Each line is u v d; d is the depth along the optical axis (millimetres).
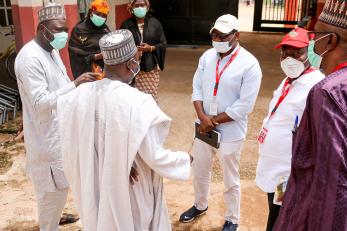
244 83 2596
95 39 4172
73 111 1851
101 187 1803
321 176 1113
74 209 3316
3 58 7871
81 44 4164
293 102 2014
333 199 1097
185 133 4980
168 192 3635
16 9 6023
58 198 2676
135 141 1697
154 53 4793
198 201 3156
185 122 5332
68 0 5578
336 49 1249
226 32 2506
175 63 8914
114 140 1735
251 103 2615
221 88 2662
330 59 1282
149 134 1732
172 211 3324
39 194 2654
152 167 1797
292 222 1254
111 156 1755
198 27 10922
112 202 1795
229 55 2631
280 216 1330
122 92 1749
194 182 3096
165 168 1822
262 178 2205
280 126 2084
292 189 1285
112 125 1731
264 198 3535
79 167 1910
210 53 2797
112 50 1760
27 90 2395
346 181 1097
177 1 10781
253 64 2592
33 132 2545
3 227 3109
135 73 1882
